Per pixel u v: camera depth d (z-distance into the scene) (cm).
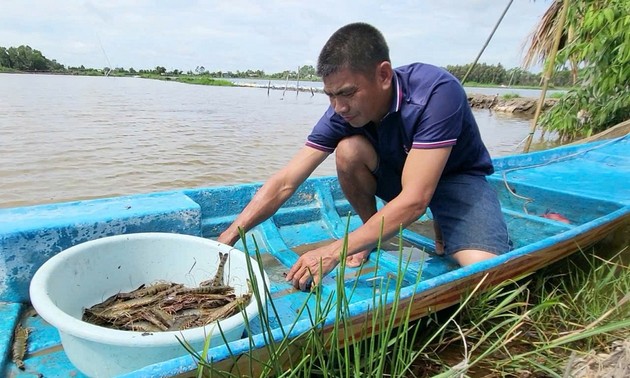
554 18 661
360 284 210
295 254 233
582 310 198
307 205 289
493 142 900
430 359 162
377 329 152
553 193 302
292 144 805
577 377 147
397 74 203
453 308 185
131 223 197
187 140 800
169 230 208
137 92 2462
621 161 413
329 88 186
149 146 722
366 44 180
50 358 149
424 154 187
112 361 128
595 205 281
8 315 163
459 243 208
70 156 620
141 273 184
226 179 539
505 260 182
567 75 723
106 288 175
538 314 192
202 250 185
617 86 615
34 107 1264
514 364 162
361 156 221
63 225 179
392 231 180
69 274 160
